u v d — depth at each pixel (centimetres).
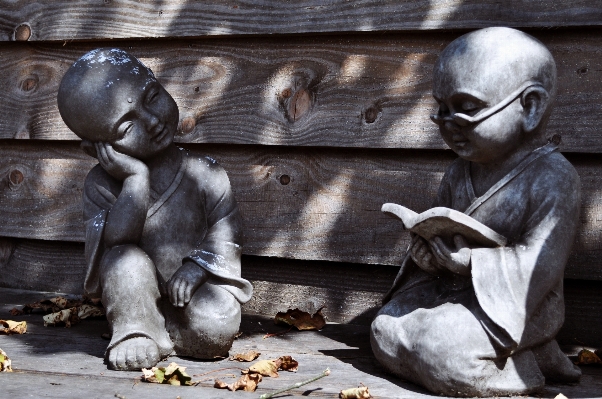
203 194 303
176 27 360
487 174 270
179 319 285
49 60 380
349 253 342
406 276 290
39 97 380
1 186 390
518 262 251
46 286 389
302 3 343
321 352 300
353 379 265
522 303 249
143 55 369
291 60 349
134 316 276
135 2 365
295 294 355
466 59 254
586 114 311
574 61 312
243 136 354
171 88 364
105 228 285
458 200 277
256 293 361
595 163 314
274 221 352
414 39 332
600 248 311
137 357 268
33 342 304
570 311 321
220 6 354
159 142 292
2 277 398
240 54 355
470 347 245
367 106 338
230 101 356
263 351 300
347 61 341
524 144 266
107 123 281
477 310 251
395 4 330
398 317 270
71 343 303
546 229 254
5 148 389
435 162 333
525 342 253
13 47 385
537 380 252
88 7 372
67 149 380
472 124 255
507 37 258
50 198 381
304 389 253
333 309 350
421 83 331
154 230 297
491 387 247
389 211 267
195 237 301
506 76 253
